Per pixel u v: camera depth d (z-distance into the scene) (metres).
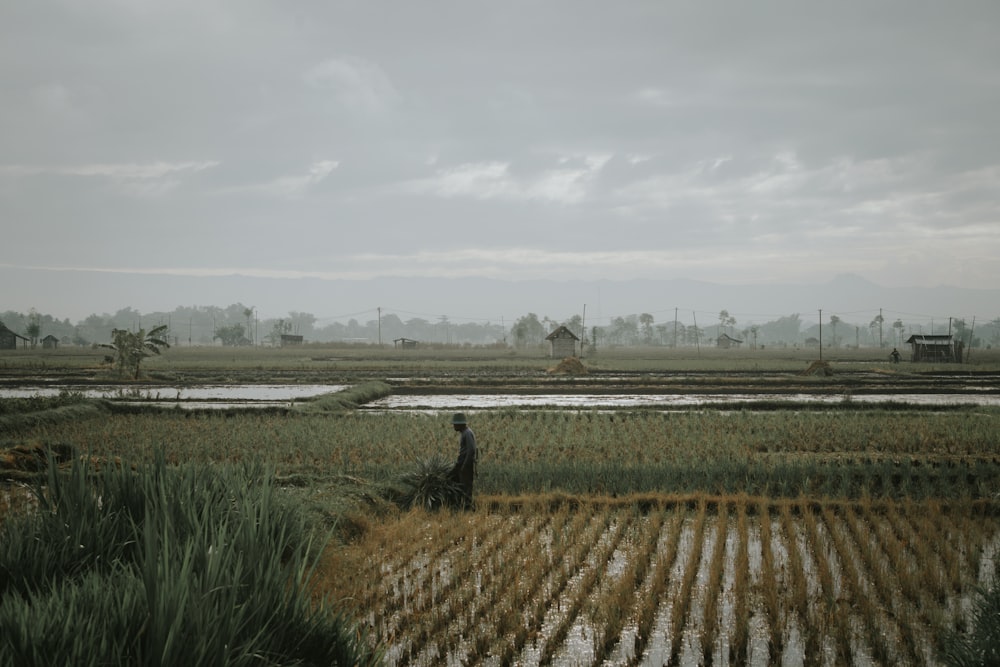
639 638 7.91
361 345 173.75
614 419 27.73
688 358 107.31
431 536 12.12
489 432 23.91
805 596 8.94
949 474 17.09
